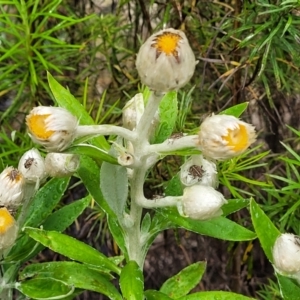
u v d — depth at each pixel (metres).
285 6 0.21
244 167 0.23
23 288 0.17
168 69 0.13
